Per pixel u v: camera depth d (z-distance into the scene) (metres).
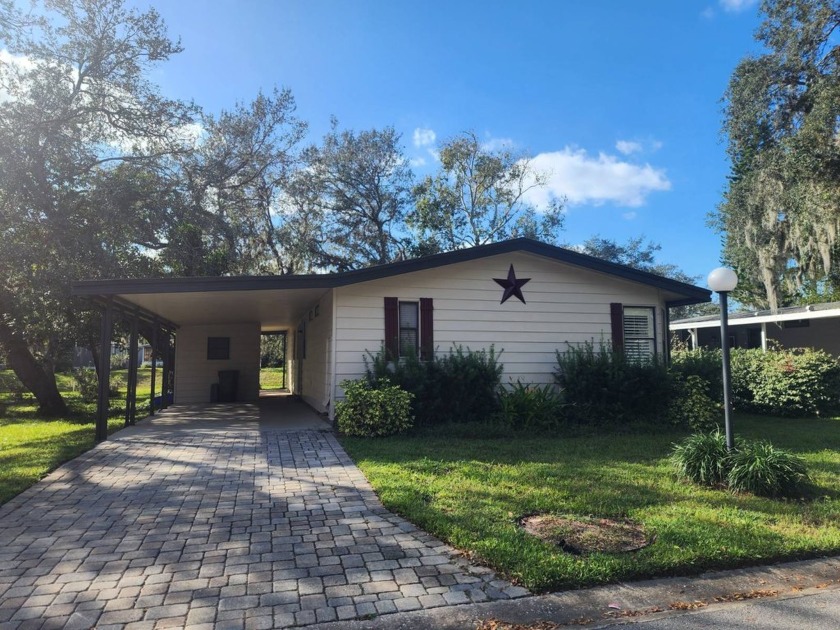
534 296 11.66
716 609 3.48
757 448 6.06
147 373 33.06
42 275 13.52
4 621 3.26
